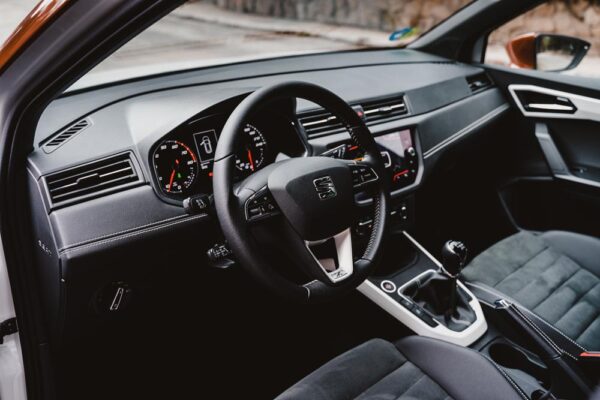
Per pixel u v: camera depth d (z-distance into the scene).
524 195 2.61
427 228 2.48
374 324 1.96
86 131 1.51
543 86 2.40
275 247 1.39
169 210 1.48
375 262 1.45
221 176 1.25
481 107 2.41
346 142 1.79
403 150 2.03
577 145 2.39
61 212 1.36
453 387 1.35
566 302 1.93
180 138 1.50
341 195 1.36
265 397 1.91
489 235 2.70
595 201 2.38
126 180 1.44
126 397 1.87
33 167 1.37
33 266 1.48
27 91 1.13
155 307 1.70
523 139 2.56
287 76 2.09
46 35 0.98
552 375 1.62
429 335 1.81
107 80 1.85
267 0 10.28
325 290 1.34
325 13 9.77
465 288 1.93
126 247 1.43
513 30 6.89
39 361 1.55
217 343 2.06
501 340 1.83
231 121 1.29
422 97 2.14
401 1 9.14
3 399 1.56
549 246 2.20
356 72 2.22
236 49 4.24
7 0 2.35
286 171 1.32
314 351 2.06
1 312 1.50
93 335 1.61
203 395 1.91
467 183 2.61
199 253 1.59
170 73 2.00
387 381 1.37
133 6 0.89
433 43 2.63
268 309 2.06
